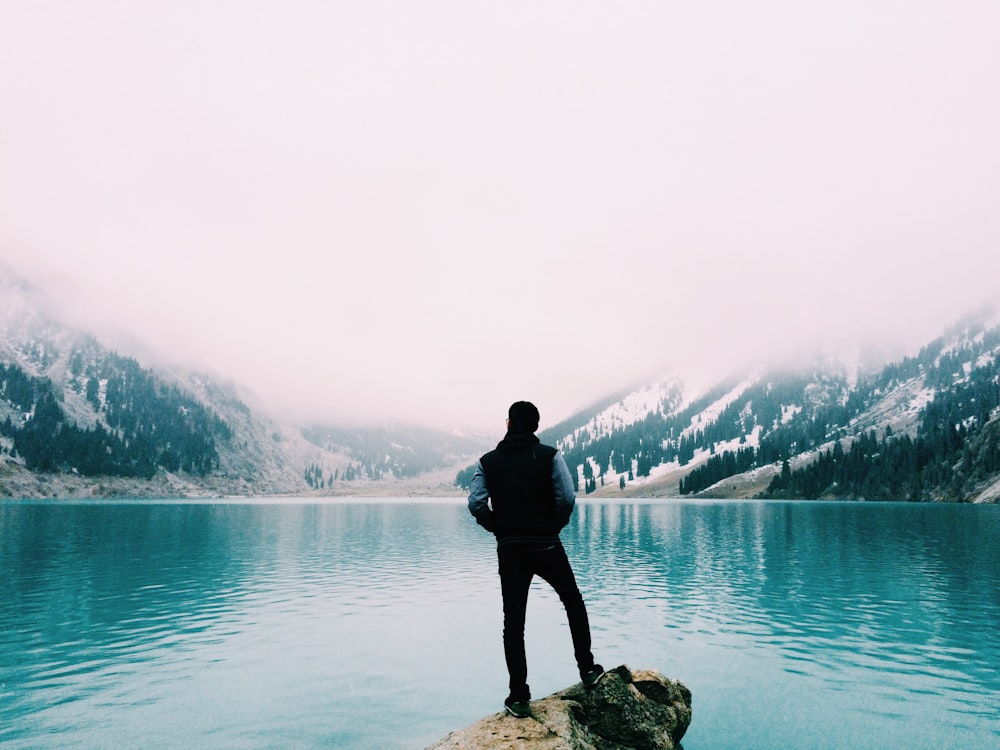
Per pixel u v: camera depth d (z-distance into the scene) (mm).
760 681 13656
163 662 15602
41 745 10492
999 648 16484
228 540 51969
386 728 11359
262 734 11039
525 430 7398
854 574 30828
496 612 22156
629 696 8133
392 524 78938
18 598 24531
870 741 10336
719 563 36031
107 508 128375
